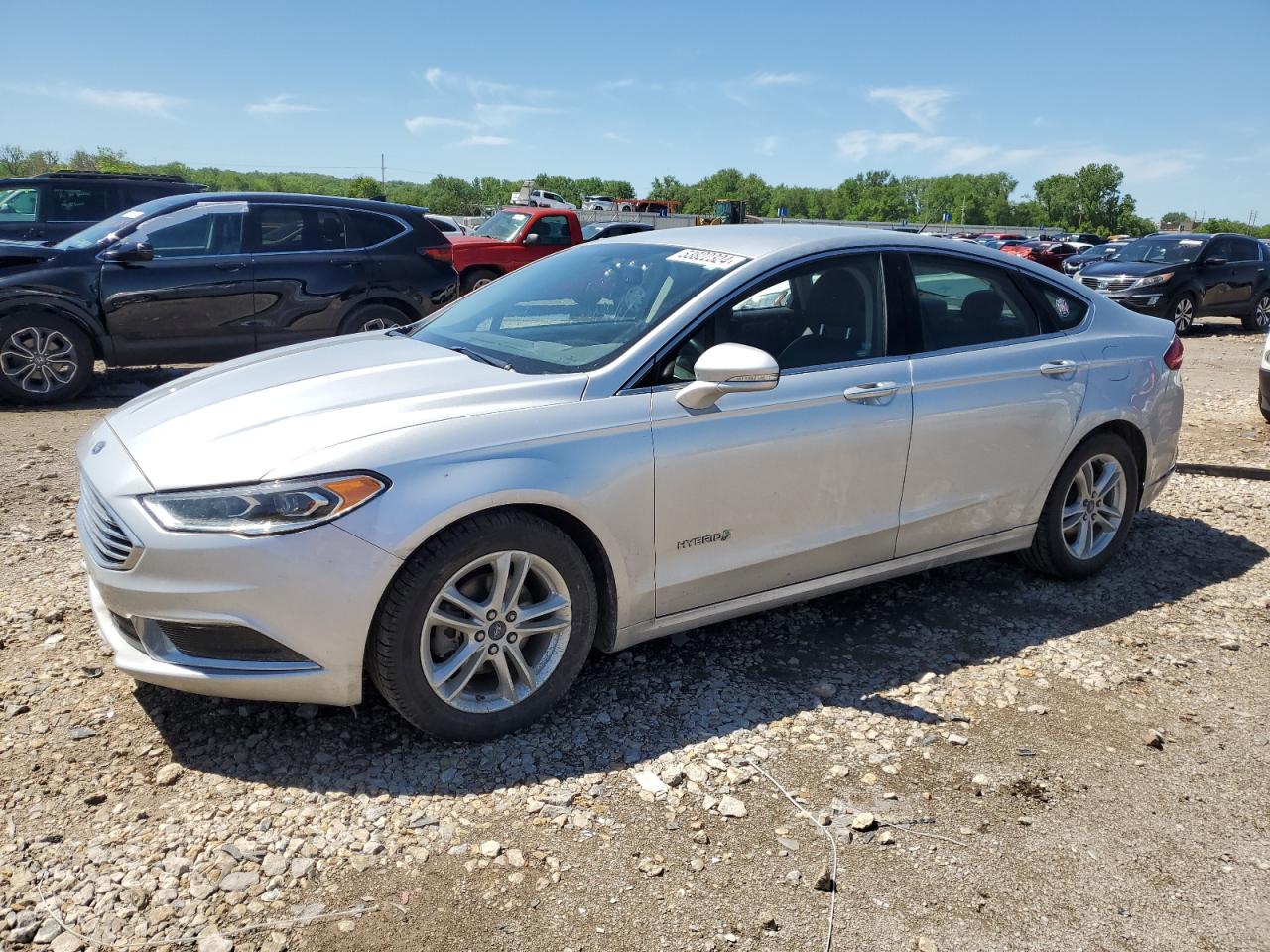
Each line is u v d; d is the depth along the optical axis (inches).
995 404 156.7
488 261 609.3
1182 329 607.5
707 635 153.8
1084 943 92.5
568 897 95.1
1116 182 5019.7
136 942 87.5
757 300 139.3
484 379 126.3
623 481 123.2
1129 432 179.3
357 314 350.9
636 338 131.1
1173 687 141.8
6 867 96.1
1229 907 97.9
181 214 328.5
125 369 394.6
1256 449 283.6
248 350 336.8
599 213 1648.6
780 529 139.2
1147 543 201.6
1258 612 168.6
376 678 115.0
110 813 105.0
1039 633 158.6
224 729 121.6
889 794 113.7
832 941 91.3
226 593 107.3
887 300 151.0
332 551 107.5
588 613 125.2
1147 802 114.3
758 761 119.3
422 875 97.3
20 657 137.4
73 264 312.7
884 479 147.4
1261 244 657.0
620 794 111.6
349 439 111.7
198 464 111.6
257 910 91.8
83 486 129.3
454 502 111.5
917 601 169.8
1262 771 121.5
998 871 101.9
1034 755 123.2
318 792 109.7
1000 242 1512.1
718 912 94.2
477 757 117.9
